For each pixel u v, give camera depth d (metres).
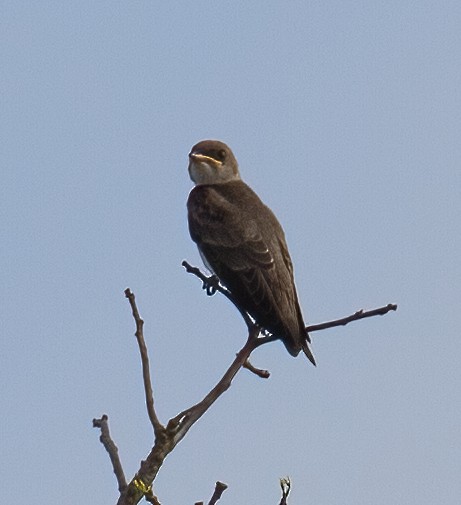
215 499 6.43
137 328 7.45
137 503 6.89
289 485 6.69
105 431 7.32
